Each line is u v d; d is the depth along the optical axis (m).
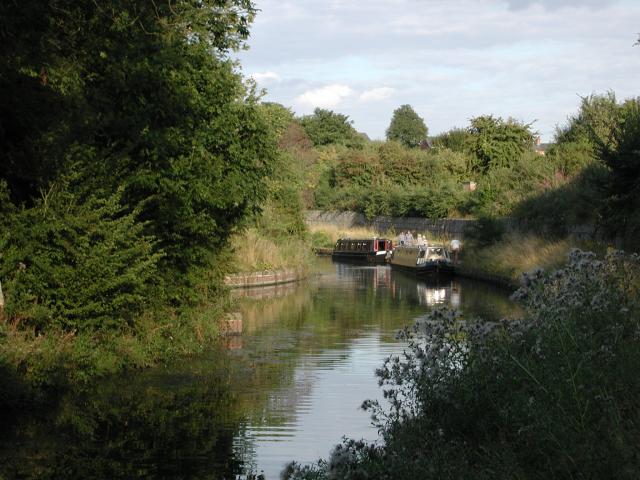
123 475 10.33
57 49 16.02
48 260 15.12
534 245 37.72
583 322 8.38
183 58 18.14
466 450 7.86
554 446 7.02
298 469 8.05
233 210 21.06
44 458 11.07
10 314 14.80
